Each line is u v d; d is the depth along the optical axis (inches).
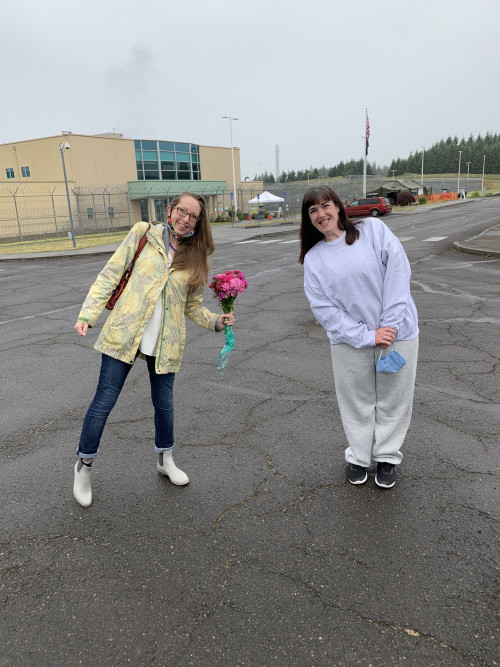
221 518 106.1
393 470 114.6
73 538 100.8
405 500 110.3
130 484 120.3
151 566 92.4
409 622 78.1
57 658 73.3
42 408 167.8
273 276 457.4
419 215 1513.3
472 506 107.2
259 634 76.7
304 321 277.7
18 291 434.0
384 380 108.6
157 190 1679.4
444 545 95.6
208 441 140.4
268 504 110.6
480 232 804.0
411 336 105.9
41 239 1294.3
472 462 124.6
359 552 94.4
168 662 72.3
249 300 345.7
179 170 1836.9
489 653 72.6
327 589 85.4
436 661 71.4
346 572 89.3
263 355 217.5
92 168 1582.2
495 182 5078.7
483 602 81.8
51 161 1574.8
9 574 91.0
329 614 80.1
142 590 86.4
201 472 124.6
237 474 123.2
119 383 108.0
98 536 101.3
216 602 83.3
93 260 730.8
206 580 88.4
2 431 150.7
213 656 73.1
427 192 3105.3
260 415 156.2
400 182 2893.7
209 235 109.2
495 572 88.4
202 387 181.0
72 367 210.8
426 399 162.9
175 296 108.0
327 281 105.6
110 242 1047.0
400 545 96.0
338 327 105.8
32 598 85.1
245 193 2159.2
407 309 103.0
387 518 104.2
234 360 211.6
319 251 107.8
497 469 121.0
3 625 79.5
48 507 111.6
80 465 110.0
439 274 411.5
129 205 1686.8
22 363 218.2
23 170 1651.1
